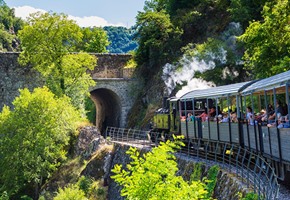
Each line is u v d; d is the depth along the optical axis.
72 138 40.22
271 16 24.48
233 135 18.95
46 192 34.69
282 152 13.41
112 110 60.03
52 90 44.75
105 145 36.41
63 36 46.97
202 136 22.70
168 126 28.66
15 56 51.88
